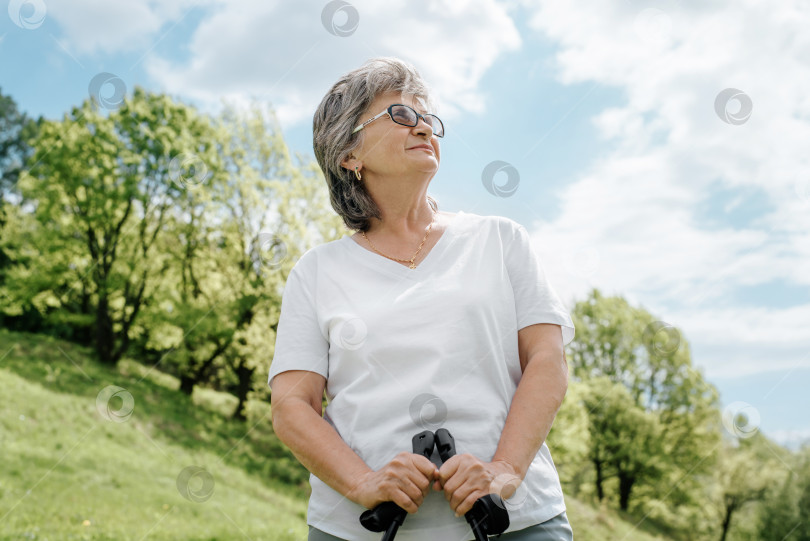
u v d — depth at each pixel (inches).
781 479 496.7
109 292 545.0
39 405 450.6
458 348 41.2
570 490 541.3
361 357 42.0
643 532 520.4
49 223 553.0
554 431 513.7
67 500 321.7
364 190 48.5
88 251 554.6
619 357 520.7
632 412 522.9
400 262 45.6
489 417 40.3
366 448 40.2
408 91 47.9
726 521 510.9
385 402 40.6
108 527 292.8
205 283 538.3
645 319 510.0
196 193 526.3
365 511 37.6
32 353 519.2
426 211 49.1
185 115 548.7
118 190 542.3
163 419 488.1
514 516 37.2
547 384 40.9
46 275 549.0
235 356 538.6
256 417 525.0
